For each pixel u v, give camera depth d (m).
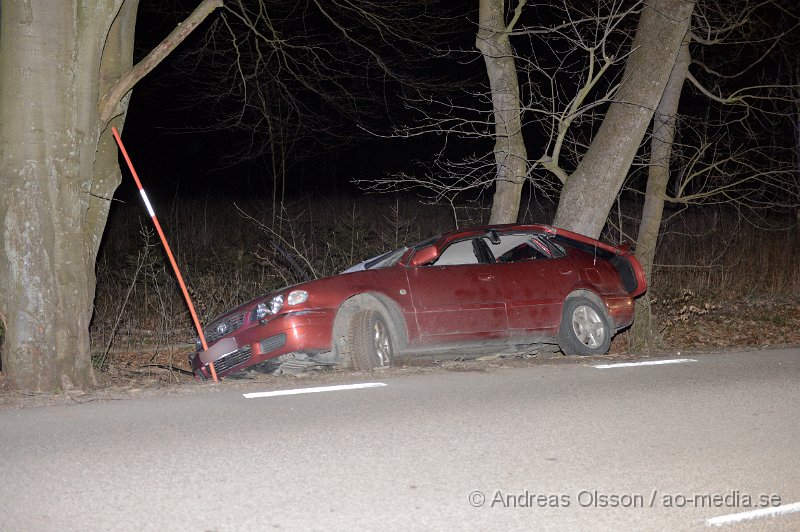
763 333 14.73
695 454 6.19
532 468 5.85
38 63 8.07
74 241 8.46
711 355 10.20
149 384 9.10
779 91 18.06
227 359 9.33
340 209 26.00
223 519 4.92
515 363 9.53
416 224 20.86
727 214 22.33
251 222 22.22
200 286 14.87
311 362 9.27
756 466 5.96
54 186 8.28
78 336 8.52
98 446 6.25
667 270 17.61
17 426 6.80
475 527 4.89
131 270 15.32
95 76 8.44
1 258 8.24
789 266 18.36
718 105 16.55
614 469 5.86
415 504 5.18
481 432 6.66
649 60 11.91
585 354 10.24
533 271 10.12
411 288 9.46
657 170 12.67
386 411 7.26
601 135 12.24
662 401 7.70
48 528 4.78
